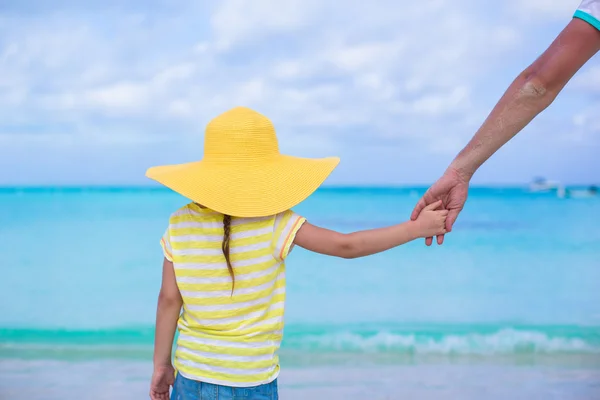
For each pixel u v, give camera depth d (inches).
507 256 518.3
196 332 95.1
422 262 477.4
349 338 262.5
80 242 586.2
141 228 691.4
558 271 458.0
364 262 464.8
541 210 1024.9
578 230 694.5
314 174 98.8
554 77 88.4
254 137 96.3
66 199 1173.7
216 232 94.4
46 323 293.6
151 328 281.0
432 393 194.5
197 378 93.3
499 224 753.6
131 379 206.7
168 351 102.8
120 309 331.0
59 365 222.4
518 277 435.2
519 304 349.7
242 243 93.4
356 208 1113.4
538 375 213.3
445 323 297.0
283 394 191.9
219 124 97.3
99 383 202.4
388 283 405.7
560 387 201.0
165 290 99.1
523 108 91.5
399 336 266.5
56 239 606.2
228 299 93.9
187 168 100.6
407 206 1130.7
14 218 800.3
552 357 235.1
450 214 99.8
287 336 265.9
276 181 95.6
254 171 95.6
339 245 95.0
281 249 93.9
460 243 579.5
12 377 208.5
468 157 97.7
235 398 92.7
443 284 408.8
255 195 93.7
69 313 319.6
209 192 93.2
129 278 423.2
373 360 230.4
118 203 1069.1
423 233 97.2
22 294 372.2
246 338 93.0
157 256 510.0
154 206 992.9
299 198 94.8
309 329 280.5
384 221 914.7
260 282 93.8
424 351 242.8
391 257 491.5
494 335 268.7
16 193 1364.4
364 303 349.4
